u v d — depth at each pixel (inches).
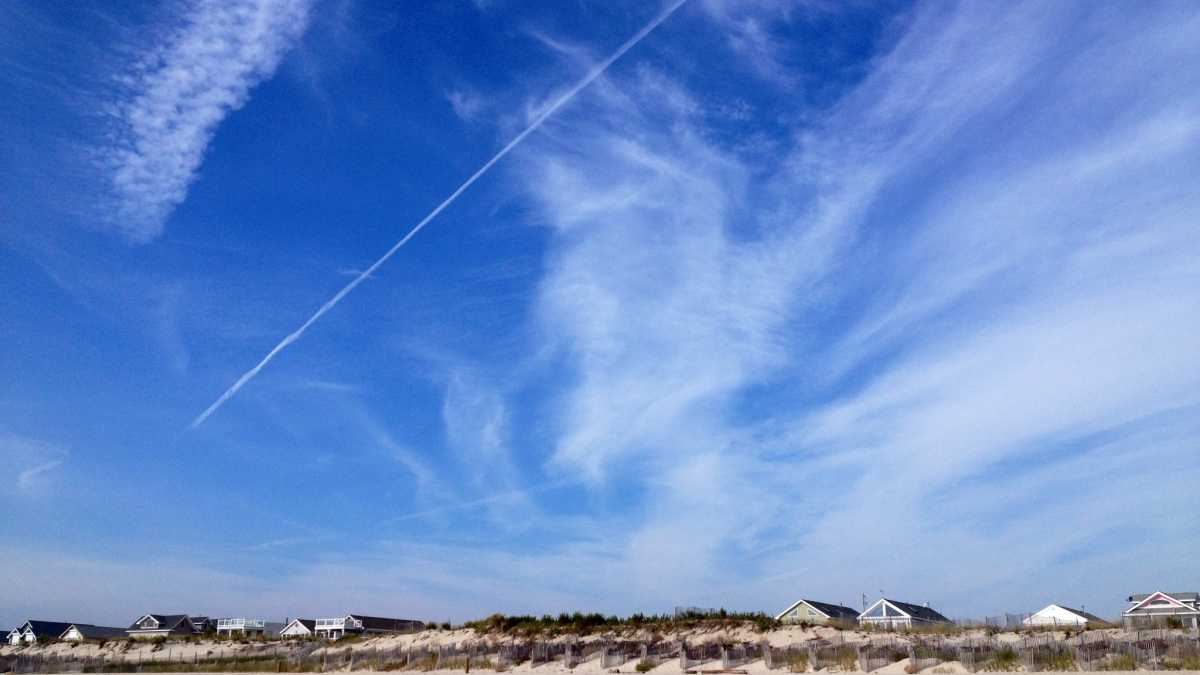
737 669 1743.4
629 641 2081.7
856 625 2059.5
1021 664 1536.7
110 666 2645.2
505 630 2340.1
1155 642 1578.5
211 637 3331.7
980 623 1969.7
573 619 2347.4
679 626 2149.4
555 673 1888.5
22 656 2933.1
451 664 2097.7
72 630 4488.2
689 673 1743.4
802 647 1797.5
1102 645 1578.5
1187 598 2878.9
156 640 3122.5
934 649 1636.3
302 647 2615.7
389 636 2588.6
